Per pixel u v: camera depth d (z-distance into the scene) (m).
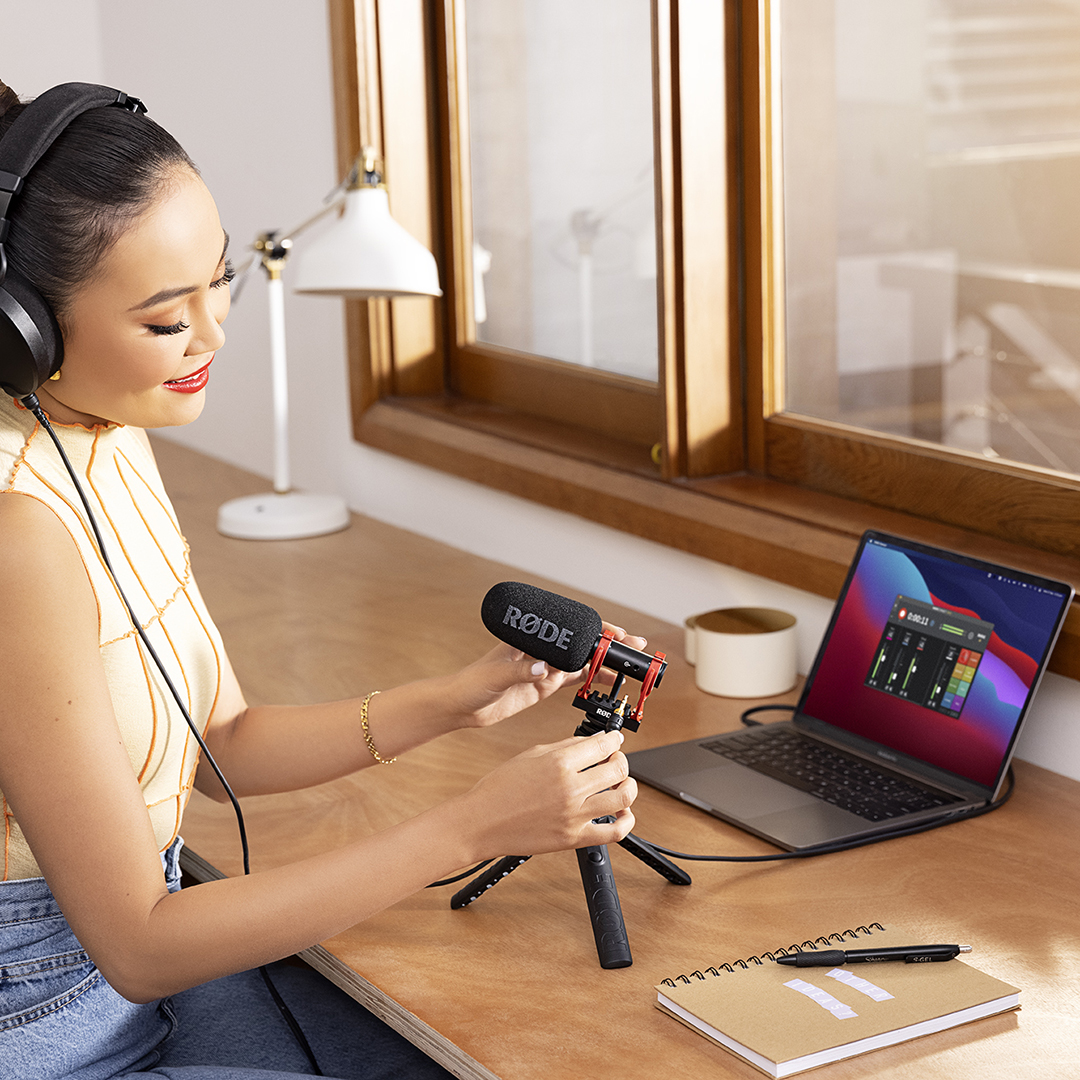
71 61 3.11
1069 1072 0.83
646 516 1.74
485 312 2.22
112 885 0.88
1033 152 1.35
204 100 2.69
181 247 0.86
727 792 1.25
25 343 0.85
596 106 1.88
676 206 1.64
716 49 1.60
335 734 1.16
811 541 1.51
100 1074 1.02
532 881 1.12
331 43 2.17
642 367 1.91
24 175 0.83
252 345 2.66
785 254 1.67
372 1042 1.17
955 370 1.49
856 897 1.07
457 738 1.42
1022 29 1.34
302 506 2.28
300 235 2.43
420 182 2.20
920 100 1.46
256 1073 1.02
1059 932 1.01
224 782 1.08
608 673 1.10
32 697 0.87
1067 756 1.30
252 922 0.88
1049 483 1.38
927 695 1.29
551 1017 0.91
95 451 1.00
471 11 2.08
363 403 2.29
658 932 1.02
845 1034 0.85
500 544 2.08
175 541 1.10
